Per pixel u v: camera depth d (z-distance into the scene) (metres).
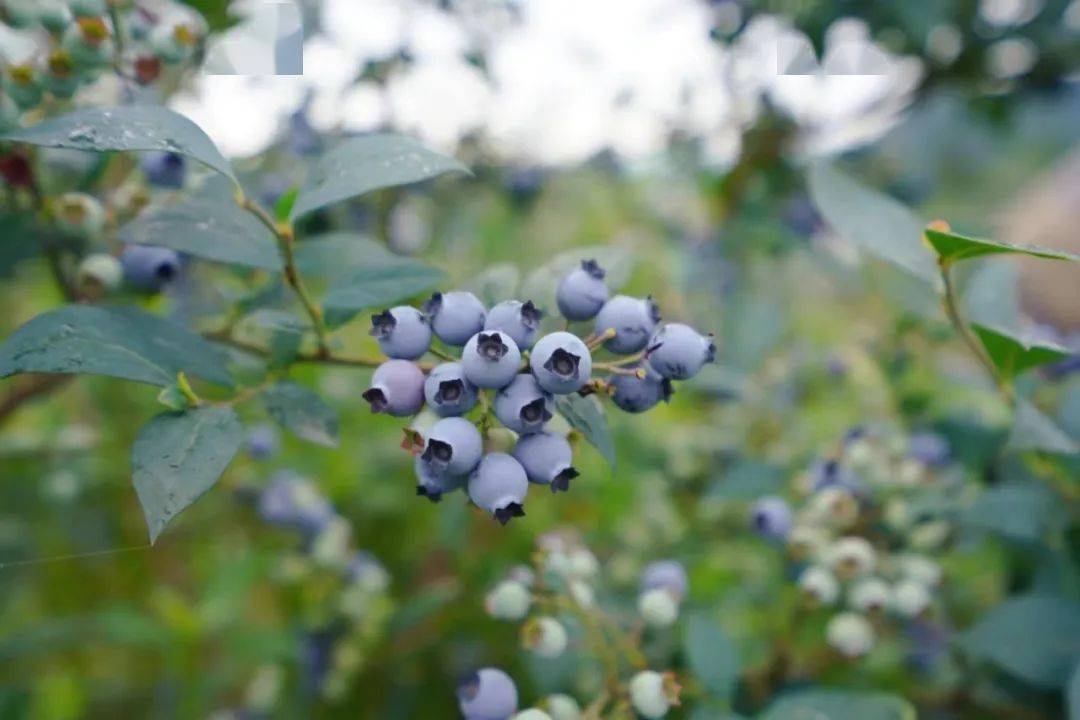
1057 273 0.81
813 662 0.57
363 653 0.67
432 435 0.38
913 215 0.49
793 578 0.58
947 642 0.57
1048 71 1.06
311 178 0.41
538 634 0.46
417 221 0.85
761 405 0.75
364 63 0.68
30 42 0.44
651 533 0.70
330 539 0.67
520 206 0.95
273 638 0.69
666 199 1.20
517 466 0.38
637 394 0.40
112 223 0.48
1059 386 0.59
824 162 0.50
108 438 0.79
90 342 0.39
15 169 0.45
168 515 0.37
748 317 0.84
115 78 0.49
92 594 0.81
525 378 0.38
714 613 0.57
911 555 0.57
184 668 0.69
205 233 0.44
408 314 0.39
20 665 0.75
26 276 0.62
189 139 0.39
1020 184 1.58
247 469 0.76
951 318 0.47
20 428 0.76
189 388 0.39
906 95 1.07
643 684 0.45
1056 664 0.50
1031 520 0.53
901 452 0.60
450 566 0.76
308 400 0.43
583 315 0.41
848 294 1.01
